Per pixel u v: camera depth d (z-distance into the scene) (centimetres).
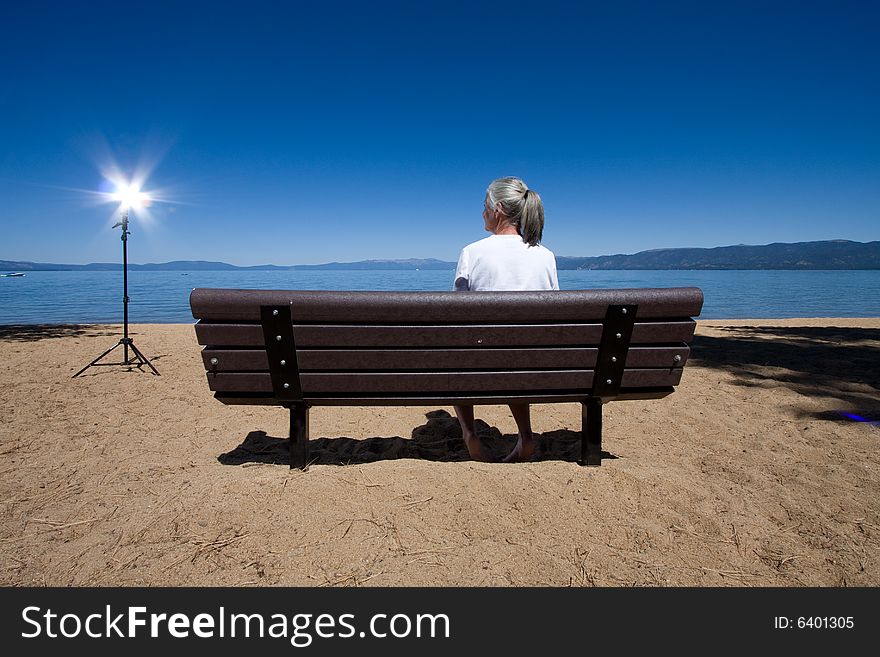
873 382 499
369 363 225
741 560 192
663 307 226
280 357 222
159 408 407
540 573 180
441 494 223
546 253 267
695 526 212
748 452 310
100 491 246
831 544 203
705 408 413
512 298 218
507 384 233
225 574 178
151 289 4969
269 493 222
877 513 228
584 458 256
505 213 266
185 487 238
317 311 216
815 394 454
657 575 181
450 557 187
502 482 234
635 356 233
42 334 888
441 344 224
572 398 241
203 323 220
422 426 365
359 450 312
